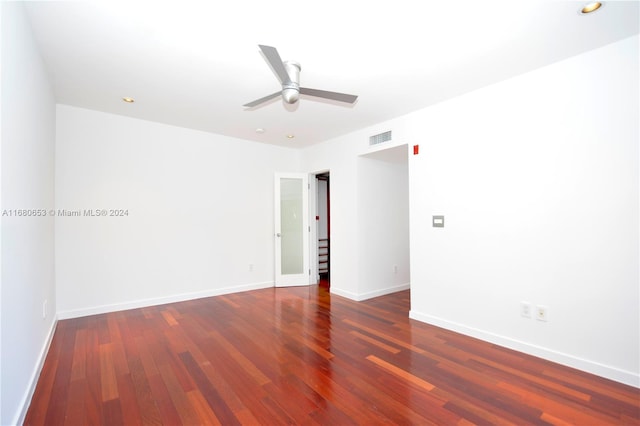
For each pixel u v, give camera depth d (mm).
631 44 2189
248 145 5152
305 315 3797
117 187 3941
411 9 1894
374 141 4219
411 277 3707
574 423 1806
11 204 1710
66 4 1838
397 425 1799
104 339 3029
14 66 1744
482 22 2023
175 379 2305
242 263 5074
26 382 1986
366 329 3316
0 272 1495
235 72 2713
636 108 2172
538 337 2648
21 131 1918
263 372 2402
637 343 2172
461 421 1829
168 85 2992
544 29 2098
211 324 3463
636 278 2178
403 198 5188
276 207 5348
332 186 4977
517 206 2779
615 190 2264
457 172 3238
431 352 2744
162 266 4289
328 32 2133
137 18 1978
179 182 4438
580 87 2422
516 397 2061
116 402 2025
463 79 2848
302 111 3695
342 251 4754
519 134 2768
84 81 2910
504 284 2865
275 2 1824
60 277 3553
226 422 1837
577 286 2439
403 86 2992
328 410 1941
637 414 1878
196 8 1878
